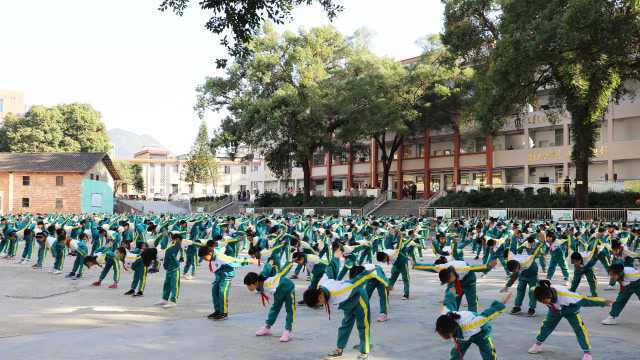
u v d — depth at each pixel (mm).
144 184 92750
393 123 42625
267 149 49062
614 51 24688
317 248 14172
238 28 14008
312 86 44781
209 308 11188
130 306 11320
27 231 19531
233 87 48250
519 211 32812
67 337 8609
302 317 10406
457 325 6410
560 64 27266
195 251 16047
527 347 8242
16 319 9953
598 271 18172
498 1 30281
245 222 25234
